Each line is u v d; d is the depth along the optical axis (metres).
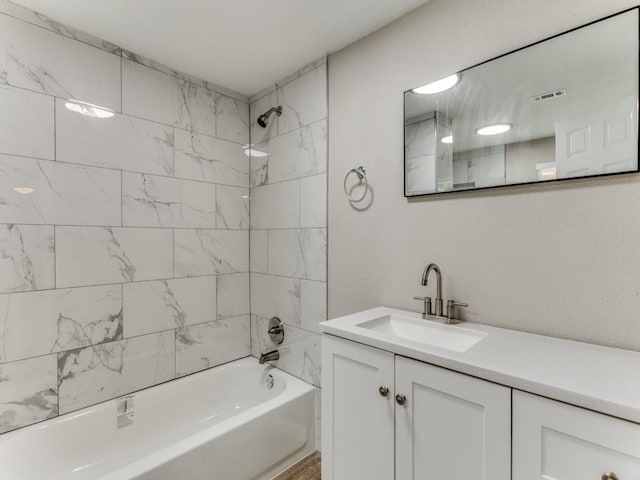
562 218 1.17
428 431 1.06
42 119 1.63
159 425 2.00
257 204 2.46
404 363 1.12
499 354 1.02
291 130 2.19
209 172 2.30
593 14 1.10
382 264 1.71
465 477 0.97
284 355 2.25
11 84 1.55
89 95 1.78
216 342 2.34
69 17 1.64
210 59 2.01
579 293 1.14
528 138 1.22
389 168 1.67
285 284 2.24
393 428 1.16
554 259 1.19
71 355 1.73
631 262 1.04
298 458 1.95
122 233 1.90
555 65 1.16
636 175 1.03
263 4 1.53
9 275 1.55
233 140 2.44
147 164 2.00
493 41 1.32
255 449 1.70
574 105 1.12
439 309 1.42
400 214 1.63
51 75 1.66
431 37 1.51
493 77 1.31
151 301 2.02
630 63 1.02
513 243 1.28
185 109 2.18
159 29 1.73
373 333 1.27
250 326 2.52
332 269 1.96
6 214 1.54
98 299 1.82
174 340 2.13
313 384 2.06
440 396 1.03
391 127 1.66
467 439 0.97
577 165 1.12
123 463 1.78
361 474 1.27
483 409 0.93
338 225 1.92
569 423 0.79
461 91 1.40
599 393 0.76
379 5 1.54
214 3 1.53
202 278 2.27
